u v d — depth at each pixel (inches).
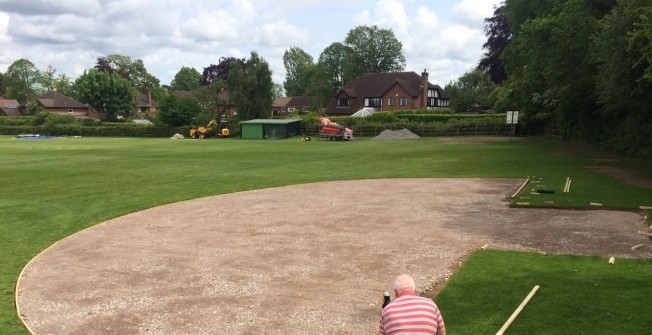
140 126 2979.8
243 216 592.7
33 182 928.3
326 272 376.2
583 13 915.4
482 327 267.9
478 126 2185.0
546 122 1915.6
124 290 350.6
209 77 4099.4
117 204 695.7
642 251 403.9
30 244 494.9
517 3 1427.2
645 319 269.3
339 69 4680.1
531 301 300.0
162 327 286.5
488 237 464.4
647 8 635.5
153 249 456.1
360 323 284.0
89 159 1398.9
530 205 593.3
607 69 760.3
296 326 282.5
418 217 561.3
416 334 178.4
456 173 926.4
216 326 285.7
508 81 1834.4
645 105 786.2
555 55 989.8
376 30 4480.8
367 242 457.7
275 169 1083.3
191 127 2851.9
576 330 259.0
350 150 1568.7
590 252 404.5
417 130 2277.3
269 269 387.5
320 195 729.0
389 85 3599.9
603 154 1154.0
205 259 419.5
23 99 5615.2
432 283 343.3
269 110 2994.6
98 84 4010.8
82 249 466.0
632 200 587.5
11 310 322.0
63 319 303.1
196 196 749.9
